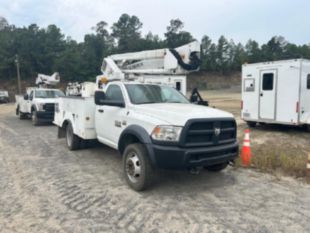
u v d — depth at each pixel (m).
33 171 6.07
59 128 8.93
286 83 10.34
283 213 4.08
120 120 5.52
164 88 6.35
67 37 103.75
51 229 3.61
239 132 10.91
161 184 5.25
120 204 4.36
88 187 5.09
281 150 7.71
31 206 4.29
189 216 3.97
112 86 6.22
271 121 10.96
